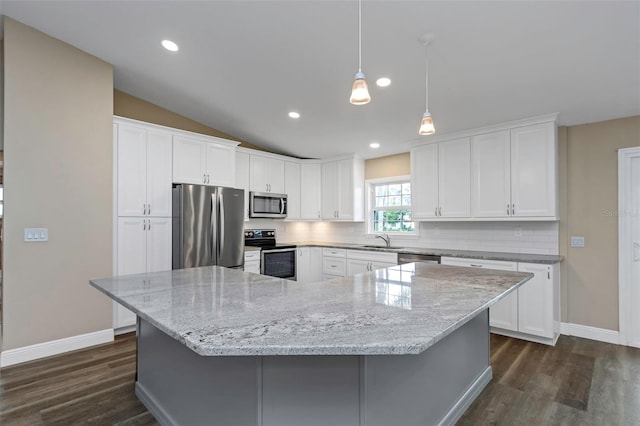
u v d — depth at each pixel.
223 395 1.44
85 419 1.95
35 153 2.77
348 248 4.84
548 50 2.33
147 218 3.53
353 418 1.28
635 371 2.60
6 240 2.63
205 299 1.56
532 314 3.19
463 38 2.30
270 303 1.47
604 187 3.29
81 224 3.01
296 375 1.29
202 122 4.51
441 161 4.04
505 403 2.17
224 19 2.46
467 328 2.17
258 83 3.36
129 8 2.47
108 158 3.20
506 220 3.57
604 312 3.27
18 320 2.67
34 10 2.55
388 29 2.30
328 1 2.13
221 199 3.98
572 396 2.24
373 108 3.55
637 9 1.89
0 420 1.93
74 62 2.99
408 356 1.55
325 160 5.55
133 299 1.57
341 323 1.18
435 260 3.81
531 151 3.38
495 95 3.01
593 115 3.20
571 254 3.45
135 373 2.48
